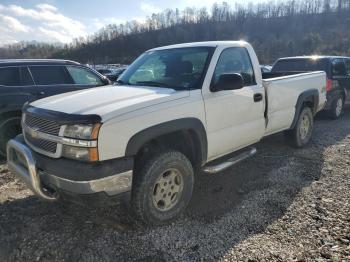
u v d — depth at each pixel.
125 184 3.02
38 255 2.98
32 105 3.54
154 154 3.37
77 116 2.89
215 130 3.90
